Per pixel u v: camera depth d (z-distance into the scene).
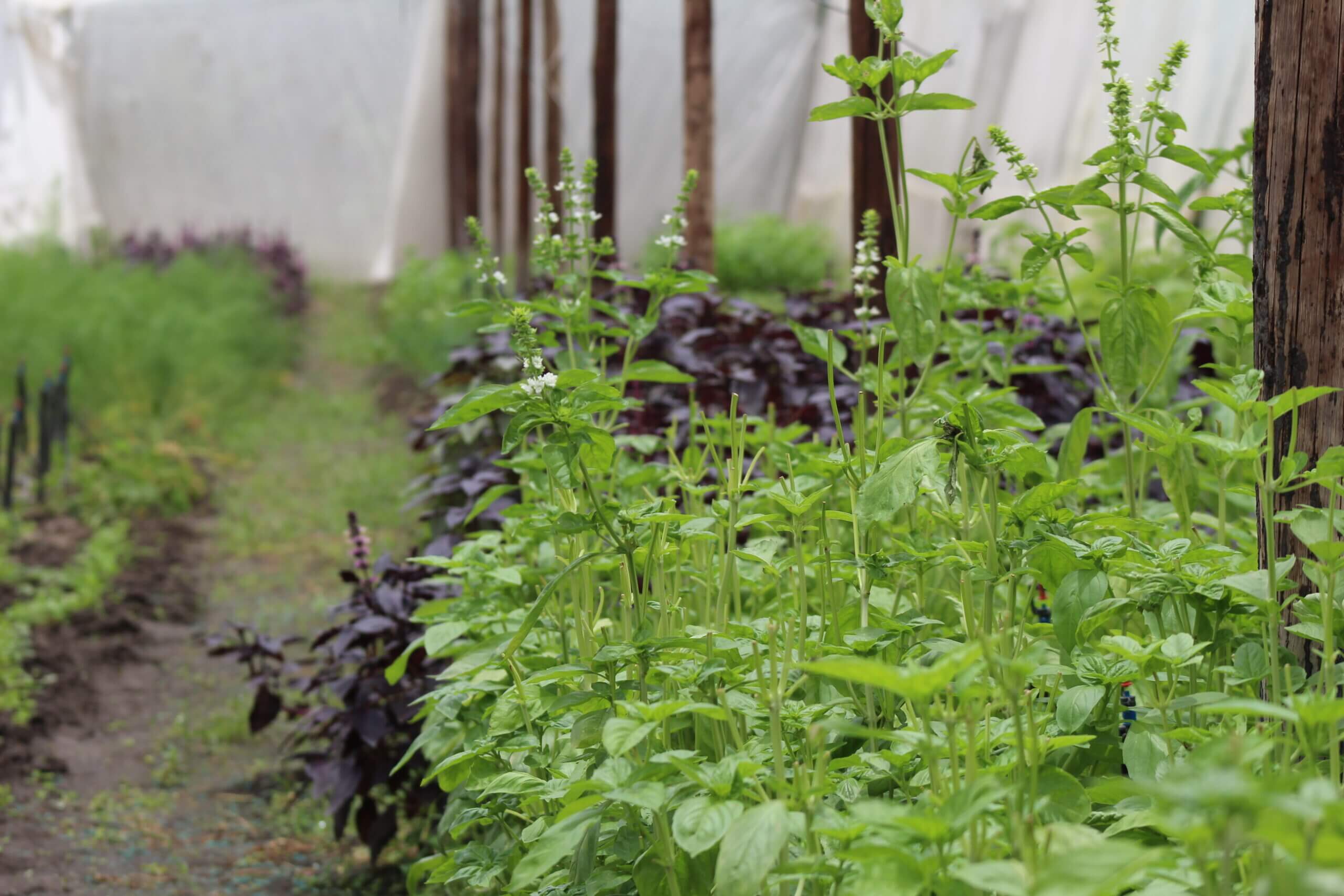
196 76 18.52
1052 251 2.25
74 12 17.44
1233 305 2.07
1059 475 2.40
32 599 5.20
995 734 1.62
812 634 2.10
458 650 2.57
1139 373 2.22
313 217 19.28
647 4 17.06
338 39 18.59
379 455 8.35
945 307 3.07
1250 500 2.88
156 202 18.89
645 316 2.77
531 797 1.98
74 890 3.10
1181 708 1.61
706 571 2.21
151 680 4.69
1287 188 1.85
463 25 14.98
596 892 1.67
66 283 9.88
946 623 2.27
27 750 3.89
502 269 13.71
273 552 6.33
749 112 17.33
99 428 7.94
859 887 1.25
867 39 4.02
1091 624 1.75
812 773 1.54
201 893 3.13
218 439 8.77
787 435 3.00
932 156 12.10
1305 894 0.87
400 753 3.15
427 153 18.08
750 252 13.26
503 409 1.85
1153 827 1.45
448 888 2.54
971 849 1.29
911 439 2.29
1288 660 1.85
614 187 7.54
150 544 6.31
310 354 13.32
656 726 1.54
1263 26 1.88
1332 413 1.83
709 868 1.62
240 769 3.96
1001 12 10.98
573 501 2.26
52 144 16.78
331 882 3.21
